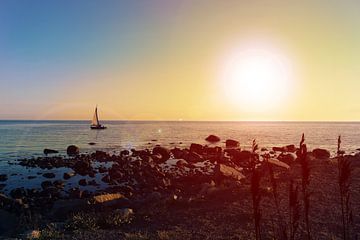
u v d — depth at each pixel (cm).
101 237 1060
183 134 10606
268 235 981
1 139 7988
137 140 7944
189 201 1517
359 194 1418
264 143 6888
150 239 1023
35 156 4866
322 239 933
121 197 1684
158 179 2900
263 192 1479
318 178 1773
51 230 1146
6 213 1595
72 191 2500
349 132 11450
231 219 1188
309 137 8669
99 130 12762
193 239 1007
